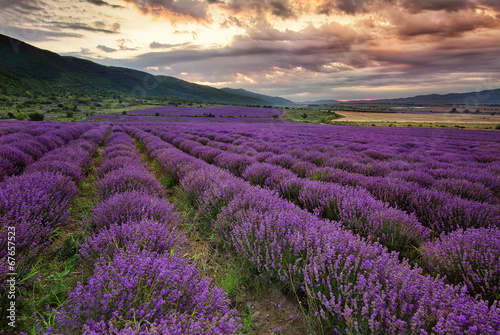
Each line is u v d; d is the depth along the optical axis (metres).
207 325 1.49
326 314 1.93
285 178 5.29
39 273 2.40
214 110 92.31
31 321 1.94
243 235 2.79
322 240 2.45
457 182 5.45
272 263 2.43
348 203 3.66
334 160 8.48
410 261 2.98
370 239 2.93
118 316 1.45
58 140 12.26
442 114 125.12
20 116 51.91
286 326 2.09
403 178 6.33
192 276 1.95
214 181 4.71
